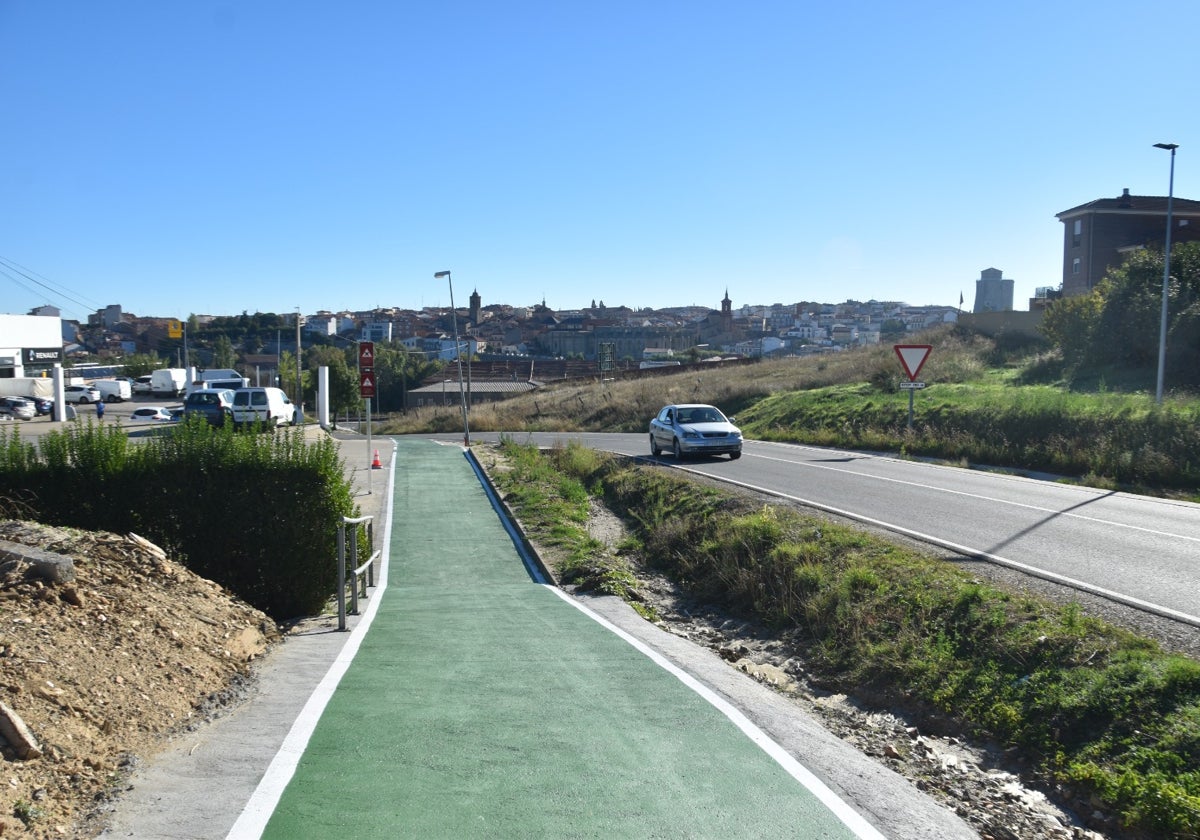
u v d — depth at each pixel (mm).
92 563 7492
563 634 8953
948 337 47000
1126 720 5773
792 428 32219
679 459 24609
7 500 9898
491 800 4547
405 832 4137
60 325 71812
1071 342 32625
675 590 12312
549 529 15938
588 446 30969
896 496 16078
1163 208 52406
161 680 6148
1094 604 8133
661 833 4211
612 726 5809
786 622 9805
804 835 4242
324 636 8875
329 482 10688
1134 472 17562
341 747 5312
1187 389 24562
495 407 54688
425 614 10180
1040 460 20078
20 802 4164
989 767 6035
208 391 35094
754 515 13273
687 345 174250
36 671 5344
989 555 10578
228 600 8586
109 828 4129
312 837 4066
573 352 172750
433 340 169875
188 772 4867
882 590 9086
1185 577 9258
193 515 10367
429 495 20594
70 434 10734
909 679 7445
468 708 6184
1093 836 5020
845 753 5637
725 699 6539
